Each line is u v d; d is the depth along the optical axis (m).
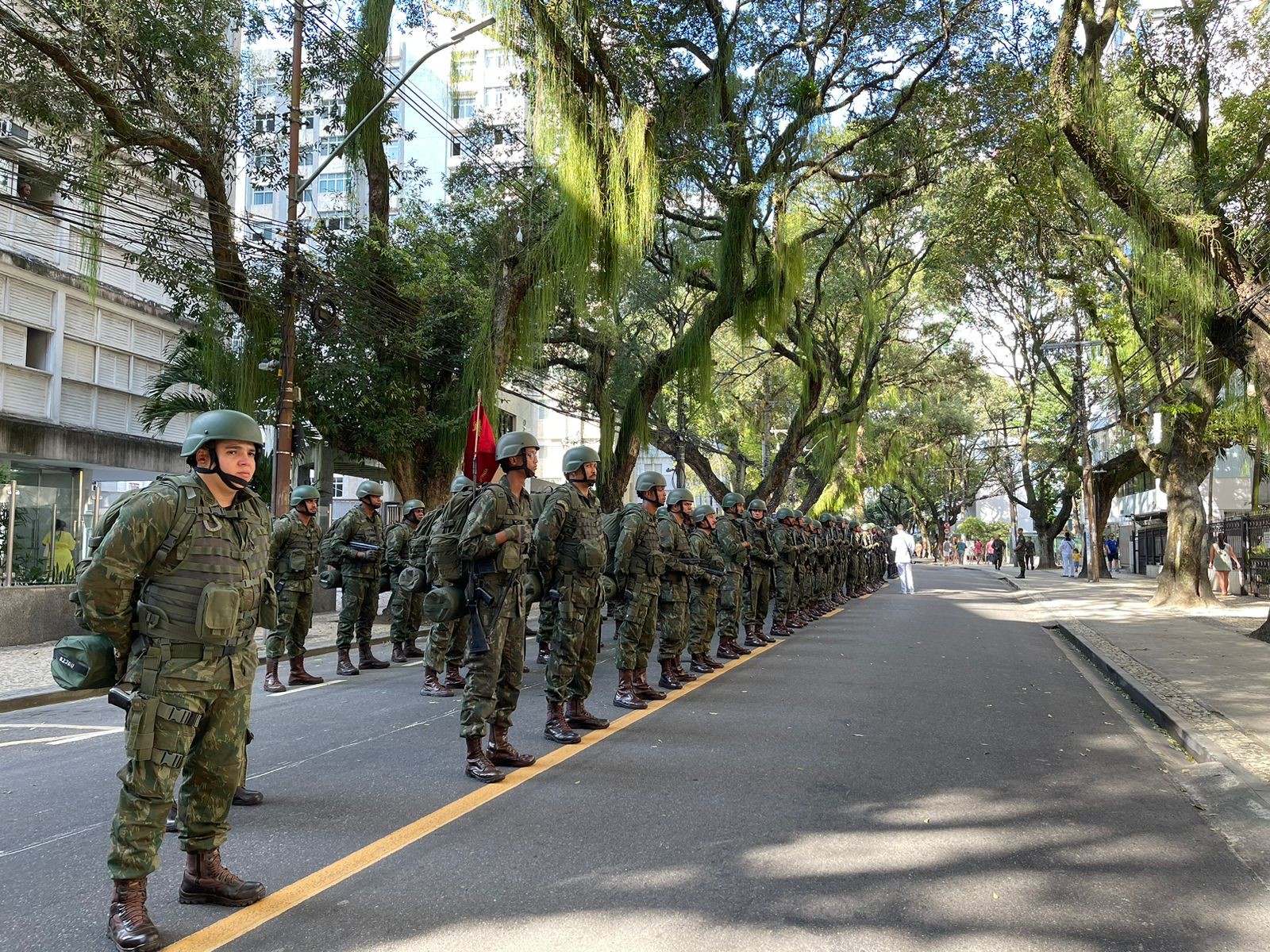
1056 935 3.71
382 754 6.54
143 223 18.06
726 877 4.25
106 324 20.64
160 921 3.74
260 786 5.70
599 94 13.89
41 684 9.94
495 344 15.69
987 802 5.55
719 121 16.55
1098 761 6.72
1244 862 4.63
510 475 6.12
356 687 9.62
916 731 7.46
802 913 3.87
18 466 19.45
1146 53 15.00
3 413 17.81
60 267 19.09
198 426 3.80
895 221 25.69
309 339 16.94
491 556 5.88
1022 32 15.80
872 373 27.06
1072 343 27.20
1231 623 16.97
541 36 12.96
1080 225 18.81
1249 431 19.86
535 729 7.40
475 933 3.63
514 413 34.78
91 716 8.66
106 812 5.30
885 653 12.46
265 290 15.74
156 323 22.33
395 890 4.05
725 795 5.54
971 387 40.81
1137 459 35.66
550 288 15.21
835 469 34.53
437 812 5.17
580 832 4.84
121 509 3.54
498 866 4.36
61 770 6.39
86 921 3.76
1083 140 13.61
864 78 17.56
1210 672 10.78
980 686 9.90
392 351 17.77
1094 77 13.44
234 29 15.11
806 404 24.59
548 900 3.96
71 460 19.30
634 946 3.53
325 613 18.38
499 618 5.95
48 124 12.69
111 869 3.51
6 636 13.05
